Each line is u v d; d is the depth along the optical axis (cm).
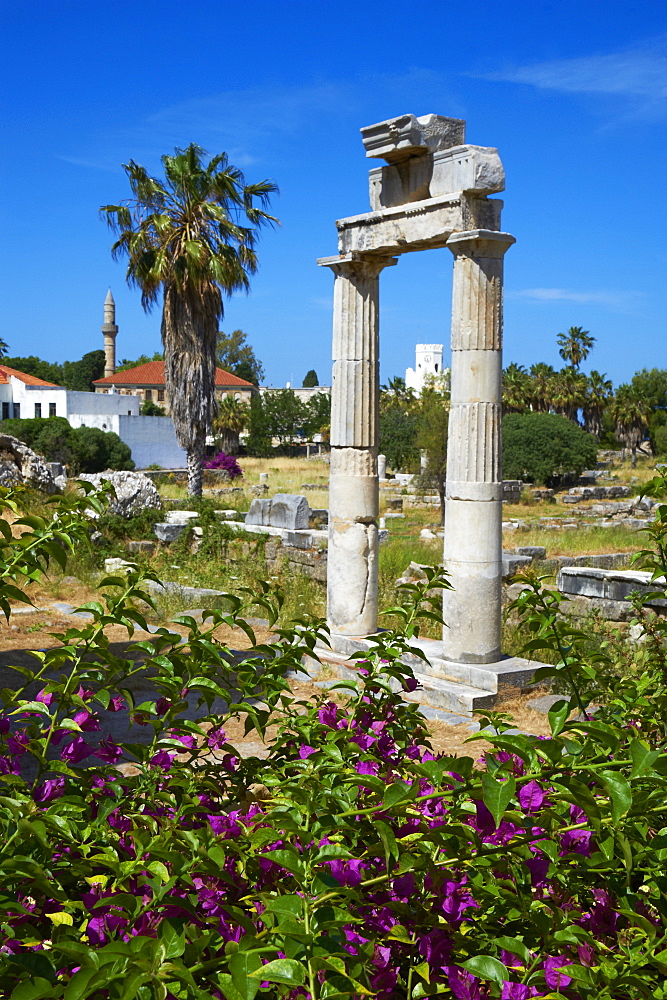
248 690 272
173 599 1292
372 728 287
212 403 2475
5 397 5356
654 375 7850
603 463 6053
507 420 4678
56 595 1311
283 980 146
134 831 202
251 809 248
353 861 189
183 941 155
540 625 253
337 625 977
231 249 2350
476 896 197
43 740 239
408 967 195
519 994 165
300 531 1588
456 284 842
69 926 178
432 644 949
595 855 201
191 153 2305
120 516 1672
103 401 5544
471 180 817
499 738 202
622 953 182
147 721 259
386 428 5344
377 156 898
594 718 314
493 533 848
